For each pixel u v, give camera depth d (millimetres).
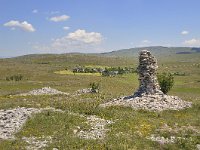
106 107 47344
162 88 71500
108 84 124000
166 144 30438
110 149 28141
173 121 38750
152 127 35375
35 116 37688
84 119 38062
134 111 45281
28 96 70875
